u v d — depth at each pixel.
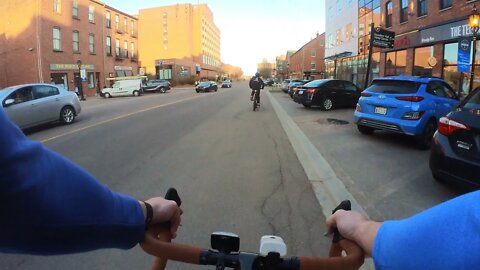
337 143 9.42
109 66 49.47
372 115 9.45
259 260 1.22
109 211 1.04
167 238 1.35
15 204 0.85
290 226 4.43
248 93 40.44
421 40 18.80
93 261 3.65
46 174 0.90
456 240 0.83
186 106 21.53
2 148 0.82
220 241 1.32
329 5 40.62
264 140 10.17
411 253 0.90
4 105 11.69
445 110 8.95
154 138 10.54
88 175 1.02
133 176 6.64
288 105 21.56
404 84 9.06
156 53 113.94
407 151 8.46
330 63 40.44
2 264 3.63
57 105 13.53
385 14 23.62
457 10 15.98
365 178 6.36
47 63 37.47
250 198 5.43
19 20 37.09
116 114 17.23
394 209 4.96
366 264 3.43
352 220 1.28
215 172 6.88
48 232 0.91
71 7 40.94
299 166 7.31
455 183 5.06
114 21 50.91
